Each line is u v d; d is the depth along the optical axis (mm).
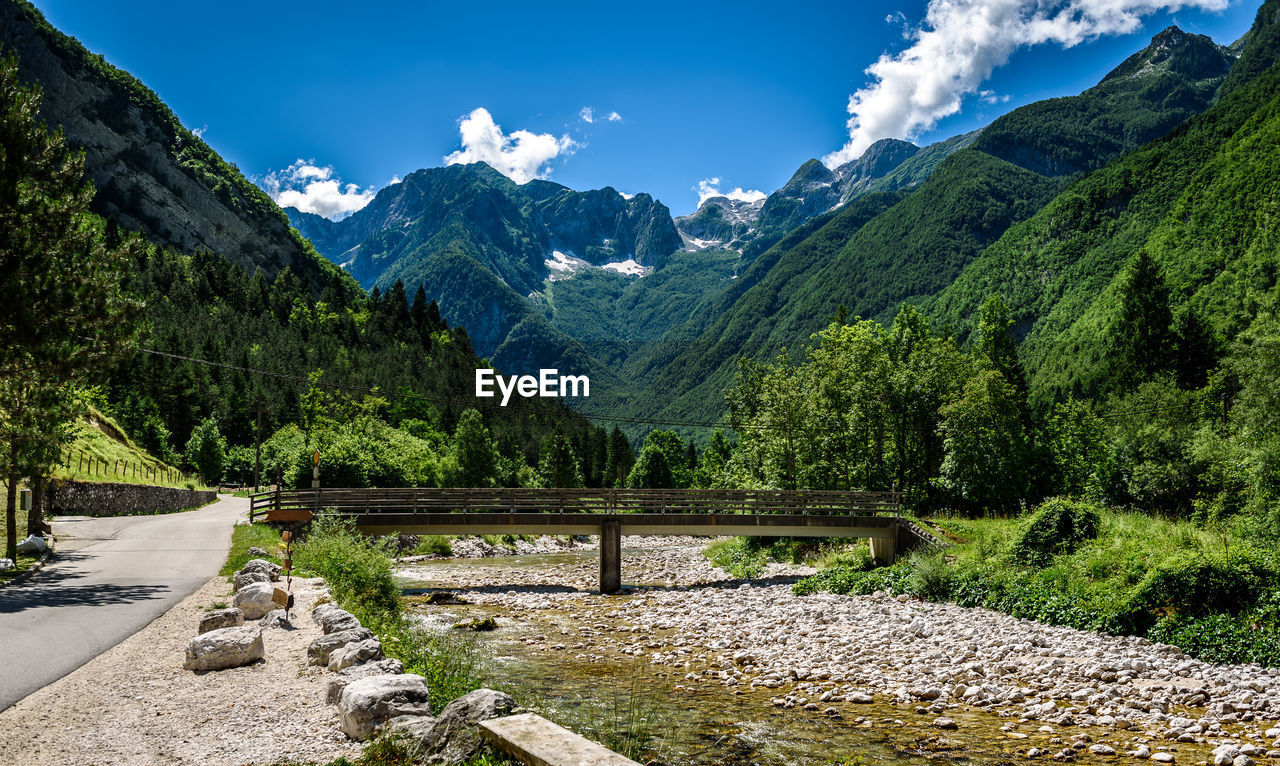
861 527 38562
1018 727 12695
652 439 119938
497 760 6570
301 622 13867
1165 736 12039
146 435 94812
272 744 7676
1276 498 31312
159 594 16844
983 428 45781
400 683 8289
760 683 15969
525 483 110438
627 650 19703
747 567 40656
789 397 53094
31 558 22109
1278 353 35875
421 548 50875
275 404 118875
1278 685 14445
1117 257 170750
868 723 12914
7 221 17734
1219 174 136000
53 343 18500
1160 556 21156
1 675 10055
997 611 23719
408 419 122188
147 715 8555
